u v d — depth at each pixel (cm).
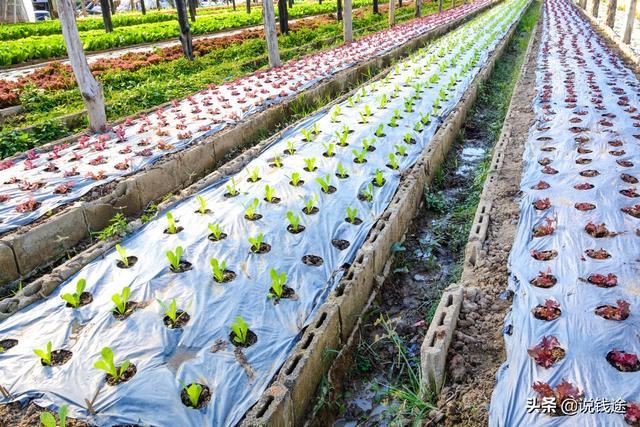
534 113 981
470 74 1258
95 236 641
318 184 654
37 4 4669
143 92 1191
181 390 358
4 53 1638
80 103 1197
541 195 621
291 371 371
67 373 366
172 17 3344
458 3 3956
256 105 1041
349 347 457
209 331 411
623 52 1659
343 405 417
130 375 364
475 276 503
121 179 714
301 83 1210
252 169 711
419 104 1001
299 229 561
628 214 568
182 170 786
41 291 460
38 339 402
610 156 724
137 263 498
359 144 784
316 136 823
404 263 596
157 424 331
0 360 379
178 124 913
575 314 406
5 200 647
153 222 581
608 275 442
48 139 960
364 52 1645
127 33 2161
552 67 1371
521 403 333
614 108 954
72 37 851
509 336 401
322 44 2008
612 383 338
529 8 3384
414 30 2178
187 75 1516
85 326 415
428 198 712
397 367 445
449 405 364
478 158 885
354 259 521
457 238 637
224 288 461
